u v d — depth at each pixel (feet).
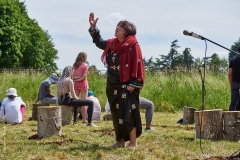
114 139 25.61
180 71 59.88
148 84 56.54
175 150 22.15
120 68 21.27
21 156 20.36
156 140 25.09
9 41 169.48
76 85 35.96
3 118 39.11
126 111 21.42
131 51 21.21
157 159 20.18
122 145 22.40
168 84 55.31
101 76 63.36
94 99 39.47
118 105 21.56
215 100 49.39
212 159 20.15
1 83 60.03
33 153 21.07
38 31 217.56
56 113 26.35
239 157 20.29
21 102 37.14
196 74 57.47
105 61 21.88
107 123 36.17
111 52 21.62
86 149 21.74
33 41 213.46
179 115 45.29
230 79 32.99
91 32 21.99
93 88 56.24
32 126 33.40
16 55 174.91
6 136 26.89
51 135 26.17
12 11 173.17
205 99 50.06
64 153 20.57
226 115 26.12
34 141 24.72
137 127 21.84
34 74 66.54
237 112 25.99
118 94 21.47
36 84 60.95
